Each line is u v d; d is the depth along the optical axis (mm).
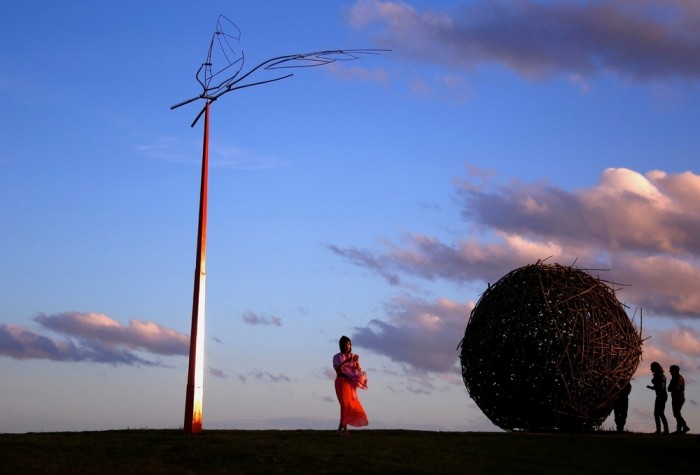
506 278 26000
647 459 21047
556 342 24484
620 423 25969
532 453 21141
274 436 21859
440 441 22188
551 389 24516
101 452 19312
